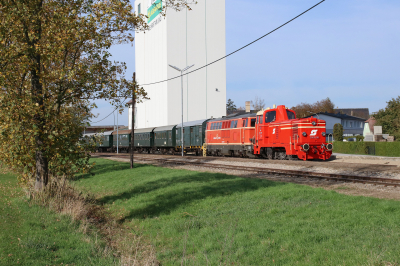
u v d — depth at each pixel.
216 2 59.09
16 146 10.48
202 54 58.19
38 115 10.70
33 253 6.10
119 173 20.02
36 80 11.04
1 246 6.37
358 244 5.94
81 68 10.16
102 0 10.45
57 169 11.94
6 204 10.46
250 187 12.08
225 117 30.86
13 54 9.95
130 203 11.88
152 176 17.20
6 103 10.03
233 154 29.89
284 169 18.80
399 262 5.05
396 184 11.89
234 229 7.53
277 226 7.41
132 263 6.34
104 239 8.17
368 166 17.41
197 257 6.50
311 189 10.72
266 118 24.03
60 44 10.22
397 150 29.33
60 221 8.59
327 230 6.73
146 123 64.06
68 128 10.77
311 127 20.81
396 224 6.68
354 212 7.70
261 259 5.94
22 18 10.15
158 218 9.77
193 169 21.03
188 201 10.80
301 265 5.41
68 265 5.77
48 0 10.55
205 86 58.50
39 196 10.94
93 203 12.62
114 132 56.25
